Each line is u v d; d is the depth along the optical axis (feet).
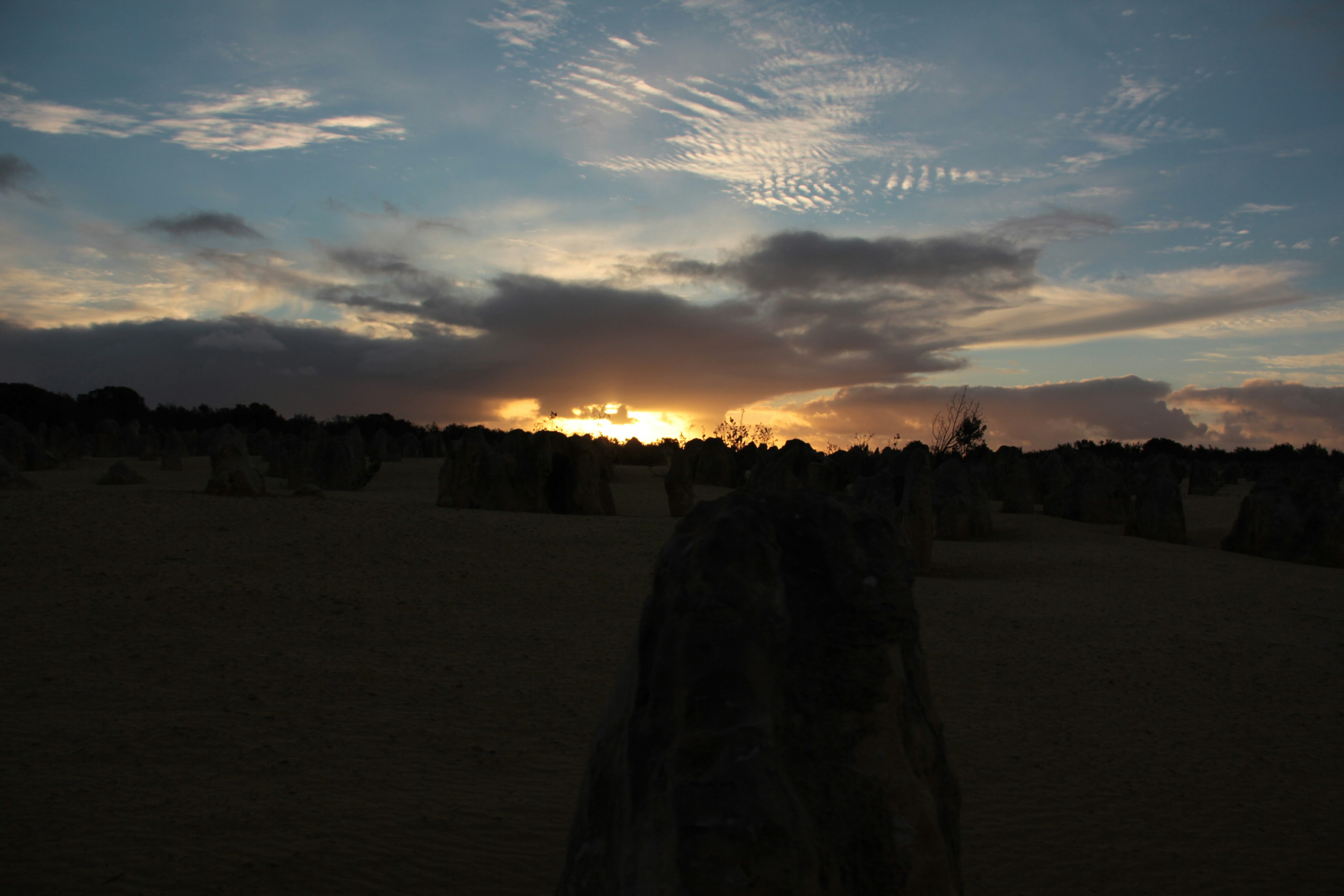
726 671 9.02
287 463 113.29
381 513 64.59
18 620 34.06
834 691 9.84
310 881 15.19
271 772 20.42
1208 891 15.97
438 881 15.40
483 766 21.42
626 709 9.90
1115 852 17.46
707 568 9.52
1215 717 27.07
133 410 247.91
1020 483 96.07
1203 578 56.90
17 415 195.52
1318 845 18.01
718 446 128.06
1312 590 53.52
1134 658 34.65
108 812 17.71
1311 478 71.10
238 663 29.94
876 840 9.24
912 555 10.84
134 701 25.52
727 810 8.13
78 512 56.65
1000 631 38.93
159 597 38.55
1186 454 226.17
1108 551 68.03
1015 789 20.75
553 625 37.50
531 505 78.89
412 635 34.88
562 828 17.75
